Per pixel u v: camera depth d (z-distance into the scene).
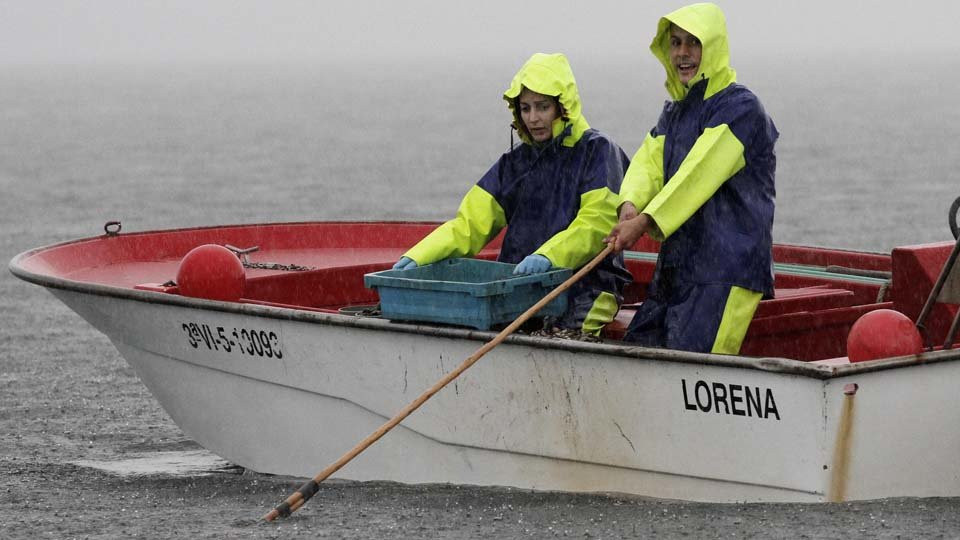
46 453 20.92
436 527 14.58
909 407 14.12
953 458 14.48
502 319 15.67
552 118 16.98
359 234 24.89
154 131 134.75
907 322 14.19
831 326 17.42
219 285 18.03
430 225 24.75
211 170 90.25
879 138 111.94
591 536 13.93
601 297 16.97
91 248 22.66
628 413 15.09
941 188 73.19
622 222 15.39
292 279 21.00
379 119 153.25
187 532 14.85
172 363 19.00
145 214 66.25
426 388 16.38
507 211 17.66
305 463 18.06
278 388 17.88
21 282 40.62
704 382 14.43
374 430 17.17
